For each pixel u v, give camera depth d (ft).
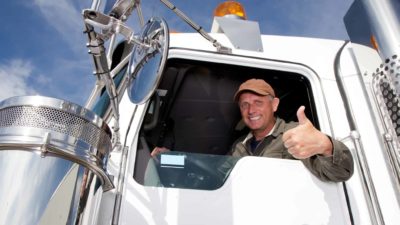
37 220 3.00
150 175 5.21
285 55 6.96
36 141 3.22
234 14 7.45
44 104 3.40
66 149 3.31
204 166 5.36
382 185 5.48
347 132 6.10
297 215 5.09
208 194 5.02
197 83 7.41
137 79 4.28
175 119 8.41
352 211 5.24
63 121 3.42
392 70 5.80
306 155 4.96
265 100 7.41
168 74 7.00
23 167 3.18
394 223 5.15
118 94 4.68
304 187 5.32
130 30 4.03
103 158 3.69
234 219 4.90
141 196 4.88
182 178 5.20
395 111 5.71
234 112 8.32
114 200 4.71
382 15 6.12
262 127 7.42
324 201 5.26
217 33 7.14
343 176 5.24
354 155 5.73
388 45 5.90
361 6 6.56
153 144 7.29
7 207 3.00
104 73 4.17
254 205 5.05
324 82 6.72
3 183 3.10
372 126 6.09
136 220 4.66
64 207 3.20
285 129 6.96
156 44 4.08
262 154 6.57
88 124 3.57
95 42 3.95
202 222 4.80
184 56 6.64
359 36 6.62
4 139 3.24
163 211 4.80
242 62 6.77
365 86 6.45
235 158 5.50
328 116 6.30
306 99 7.32
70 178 3.33
